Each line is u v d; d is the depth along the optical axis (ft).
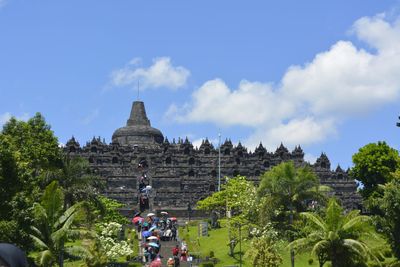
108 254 252.01
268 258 238.89
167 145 645.92
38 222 191.31
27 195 215.92
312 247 208.54
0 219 188.34
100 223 278.67
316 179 259.60
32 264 200.13
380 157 441.27
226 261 308.19
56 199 191.93
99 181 313.53
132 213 518.78
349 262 204.44
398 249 245.04
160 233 375.86
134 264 294.05
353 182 618.85
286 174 258.78
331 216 206.08
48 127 332.19
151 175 582.35
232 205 344.69
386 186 251.19
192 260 307.99
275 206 256.73
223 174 619.67
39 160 308.19
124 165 610.65
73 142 625.00
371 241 274.16
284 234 254.68
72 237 192.54
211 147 643.45
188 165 620.08
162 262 309.42
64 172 300.61
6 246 33.14
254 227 306.55
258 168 623.77
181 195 568.41
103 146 627.87
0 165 193.77
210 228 422.82
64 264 257.55
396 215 242.78
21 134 319.27
